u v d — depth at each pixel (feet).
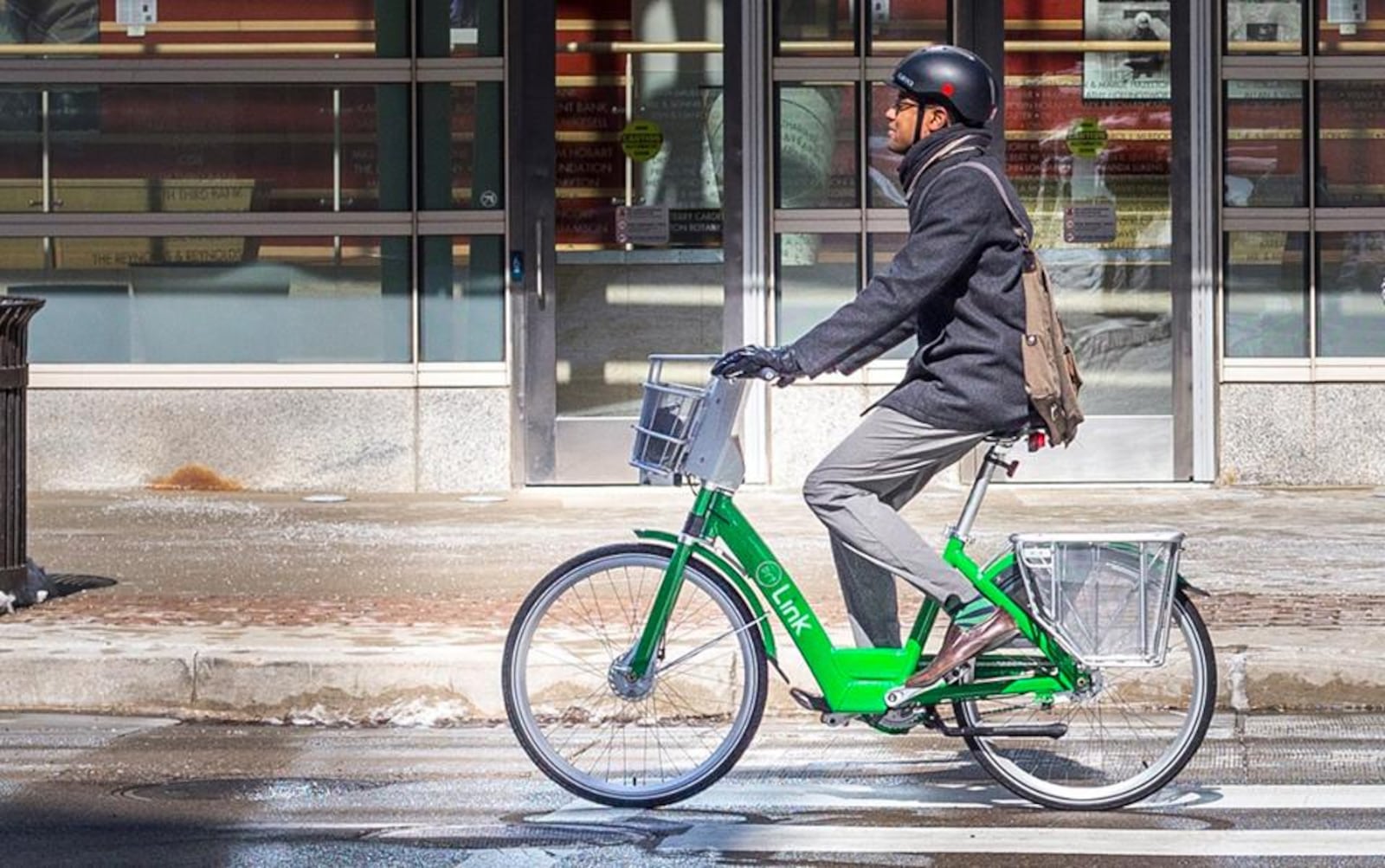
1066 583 29.89
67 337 65.57
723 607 31.19
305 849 28.84
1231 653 39.19
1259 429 65.51
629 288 65.41
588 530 57.06
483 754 35.68
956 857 28.35
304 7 65.10
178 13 65.26
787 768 34.27
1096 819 30.63
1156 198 65.67
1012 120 65.67
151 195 65.41
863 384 64.85
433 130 65.21
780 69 65.31
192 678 39.06
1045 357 29.68
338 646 40.19
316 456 65.36
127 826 30.19
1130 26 65.41
